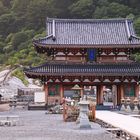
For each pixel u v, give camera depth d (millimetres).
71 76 77562
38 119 54781
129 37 78938
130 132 33438
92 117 49938
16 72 149625
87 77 77938
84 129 40469
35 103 91062
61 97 77688
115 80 78250
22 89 113625
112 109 76500
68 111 51344
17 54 192000
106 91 109812
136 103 70312
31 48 192875
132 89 78438
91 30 83125
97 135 35219
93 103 50656
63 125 45406
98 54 79000
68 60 78688
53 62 78438
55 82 77938
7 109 81750
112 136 34250
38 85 133250
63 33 81500
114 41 79375
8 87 113500
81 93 77688
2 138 32781
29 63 174250
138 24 185250
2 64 192750
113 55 79250
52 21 85312
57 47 77250
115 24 84938
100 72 76250
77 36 80875
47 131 38688
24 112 72125
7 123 45875
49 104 77938
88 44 77375
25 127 43125
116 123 42438
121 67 78188
